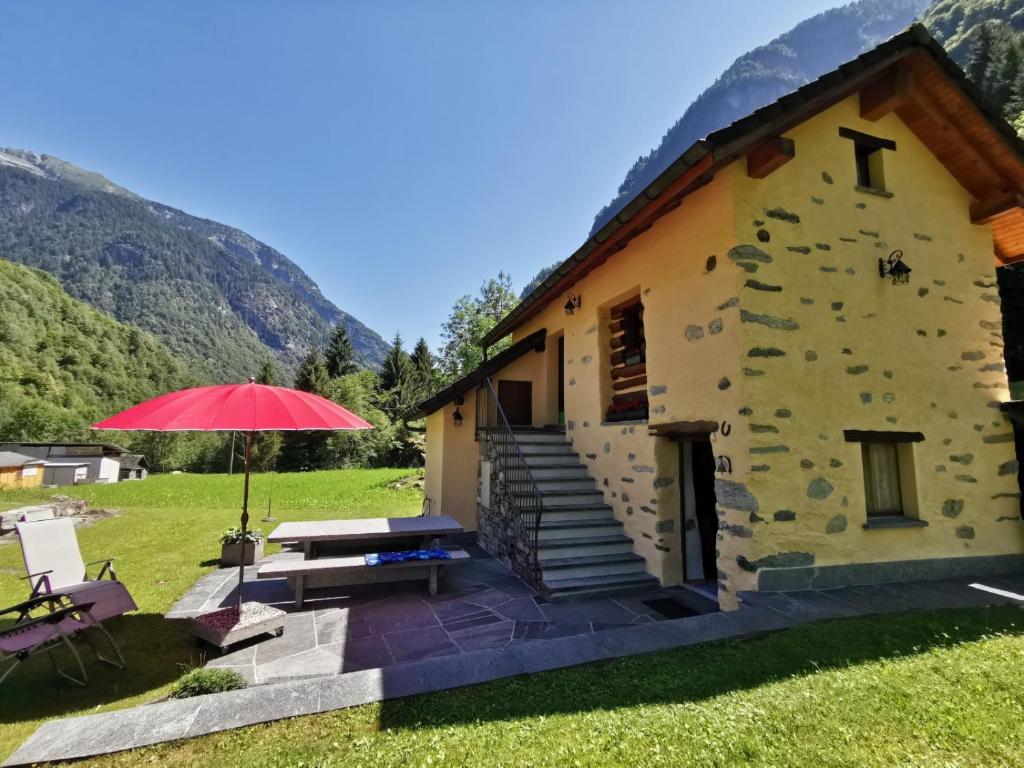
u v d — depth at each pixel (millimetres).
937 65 5121
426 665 2773
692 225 5383
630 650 2990
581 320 8094
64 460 33938
